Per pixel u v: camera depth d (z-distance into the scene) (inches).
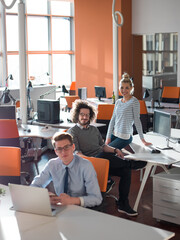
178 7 410.3
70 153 116.8
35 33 537.6
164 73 429.4
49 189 204.7
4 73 498.3
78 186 118.4
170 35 421.1
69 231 91.4
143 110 297.6
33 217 100.2
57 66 572.1
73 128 165.3
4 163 140.1
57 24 561.9
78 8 474.3
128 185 168.4
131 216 168.9
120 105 199.5
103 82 463.5
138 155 169.0
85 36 473.1
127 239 86.7
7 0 493.4
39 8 536.4
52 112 256.2
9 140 213.0
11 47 510.3
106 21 449.7
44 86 483.8
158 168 241.0
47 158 271.0
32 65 541.3
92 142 166.4
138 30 444.1
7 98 284.4
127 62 447.5
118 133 198.7
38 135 218.5
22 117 265.4
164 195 158.7
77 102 165.6
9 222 97.2
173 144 191.6
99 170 130.8
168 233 89.9
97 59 465.7
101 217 99.7
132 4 445.7
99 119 264.2
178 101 363.3
